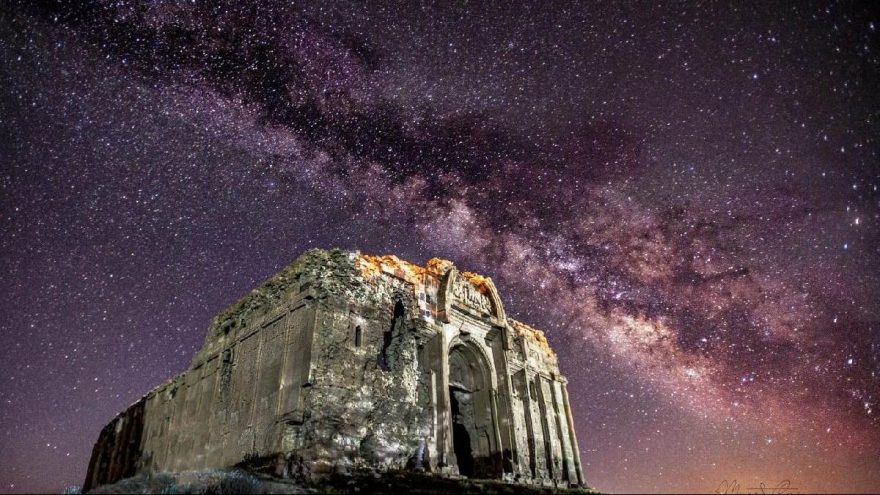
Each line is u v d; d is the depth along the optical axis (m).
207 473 17.50
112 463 32.75
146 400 32.50
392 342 24.36
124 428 33.69
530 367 32.44
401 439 21.84
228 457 21.28
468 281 30.95
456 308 28.25
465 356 29.81
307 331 20.72
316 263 22.89
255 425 20.61
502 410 28.72
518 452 27.97
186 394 27.56
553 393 33.50
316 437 18.64
